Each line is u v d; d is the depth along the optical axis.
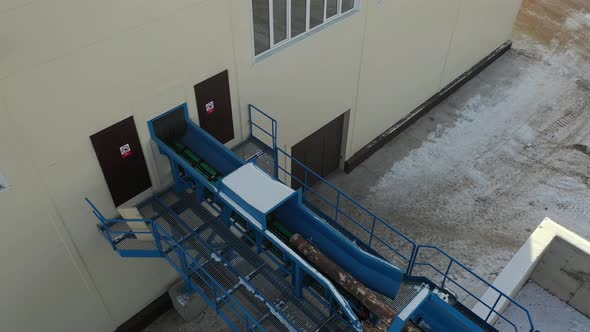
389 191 12.13
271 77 8.82
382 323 6.45
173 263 7.24
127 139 7.17
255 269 7.15
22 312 7.43
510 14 15.97
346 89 10.84
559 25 18.41
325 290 6.53
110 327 9.04
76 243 7.45
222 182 6.67
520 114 14.57
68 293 7.88
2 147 5.93
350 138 12.15
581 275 9.45
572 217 11.63
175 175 7.92
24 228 6.70
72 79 6.13
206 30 7.27
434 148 13.38
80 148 6.68
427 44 12.77
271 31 8.36
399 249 10.84
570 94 15.35
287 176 10.88
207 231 7.62
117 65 6.48
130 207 7.81
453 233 11.21
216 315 9.67
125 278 8.60
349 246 6.42
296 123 10.09
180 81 7.38
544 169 12.85
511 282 8.81
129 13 6.24
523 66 16.45
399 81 12.62
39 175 6.45
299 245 6.55
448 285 10.24
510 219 11.55
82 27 5.91
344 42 9.89
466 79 15.58
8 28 5.36
